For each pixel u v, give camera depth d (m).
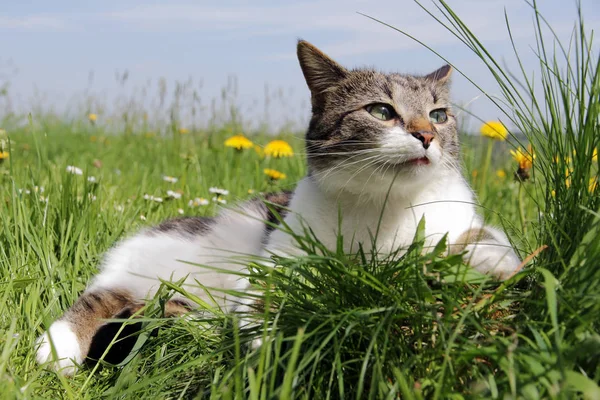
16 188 0.58
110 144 1.37
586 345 0.34
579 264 0.38
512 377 0.34
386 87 0.54
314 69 0.57
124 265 0.58
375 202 0.51
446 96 0.56
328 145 0.54
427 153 0.50
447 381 0.36
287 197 0.63
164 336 0.46
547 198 0.44
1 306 0.46
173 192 0.77
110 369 0.47
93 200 0.67
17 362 0.44
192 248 0.60
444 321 0.38
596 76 0.41
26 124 1.55
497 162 0.88
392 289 0.40
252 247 0.57
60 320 0.53
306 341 0.40
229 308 0.50
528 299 0.39
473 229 0.50
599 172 0.41
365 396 0.38
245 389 0.38
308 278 0.41
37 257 0.55
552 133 0.44
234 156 0.95
